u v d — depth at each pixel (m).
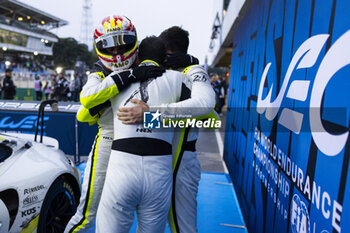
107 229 1.24
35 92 16.00
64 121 4.02
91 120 1.51
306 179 1.19
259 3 2.40
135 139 1.23
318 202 1.07
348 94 0.89
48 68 69.69
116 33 1.27
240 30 3.54
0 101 4.14
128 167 1.21
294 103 1.39
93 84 1.25
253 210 2.18
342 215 0.89
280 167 1.55
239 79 3.32
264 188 1.88
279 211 1.54
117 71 1.33
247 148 2.53
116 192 1.20
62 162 2.15
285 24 1.63
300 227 1.24
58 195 2.04
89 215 1.57
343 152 0.90
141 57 1.42
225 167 4.40
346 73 0.91
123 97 1.28
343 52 0.94
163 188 1.24
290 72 1.48
